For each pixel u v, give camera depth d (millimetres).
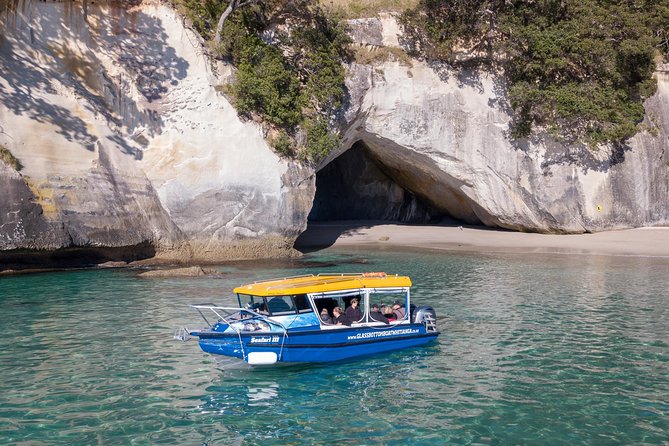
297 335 15562
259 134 35938
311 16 39688
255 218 35000
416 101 41938
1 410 12633
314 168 38094
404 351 17031
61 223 28984
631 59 42875
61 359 15898
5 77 31094
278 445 11219
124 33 35438
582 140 41469
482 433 11719
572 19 41188
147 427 11930
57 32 33906
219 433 11719
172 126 34781
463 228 48562
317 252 38500
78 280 26828
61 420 12195
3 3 32531
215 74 36219
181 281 26688
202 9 37531
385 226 50500
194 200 33844
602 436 11594
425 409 12883
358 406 13070
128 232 31297
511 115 42781
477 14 41188
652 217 44344
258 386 14297
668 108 45938
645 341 17797
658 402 13219
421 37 42156
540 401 13289
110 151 32500
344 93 39531
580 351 16875
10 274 28188
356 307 17016
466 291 25250
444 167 43625
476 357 16422
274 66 36688
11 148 29078
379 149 46281
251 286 16969
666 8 43906
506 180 43125
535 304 22766
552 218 42812
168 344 17281
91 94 33750
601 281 27594
